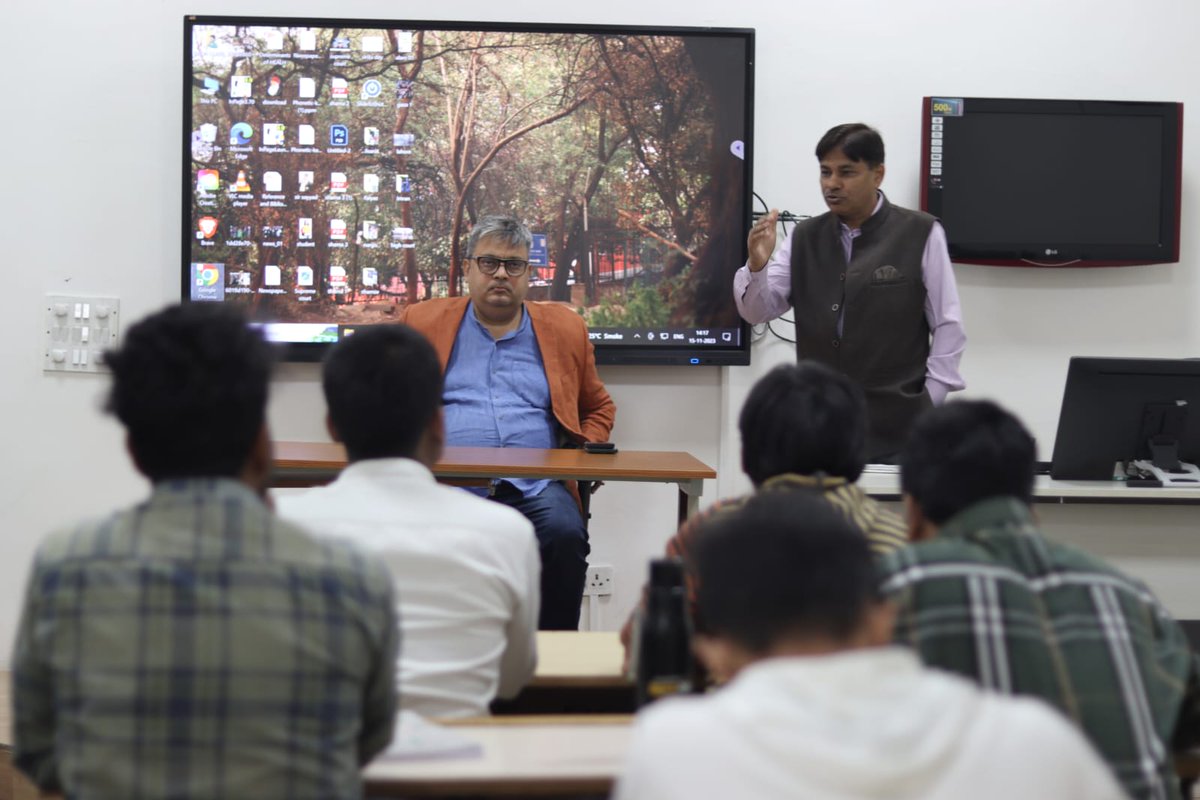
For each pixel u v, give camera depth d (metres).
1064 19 4.18
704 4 4.09
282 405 4.08
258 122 3.99
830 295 3.48
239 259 4.00
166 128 4.02
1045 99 4.12
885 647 1.07
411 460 1.64
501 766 1.29
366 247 4.03
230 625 1.14
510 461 2.97
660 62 4.05
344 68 4.00
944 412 1.46
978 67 4.16
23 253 4.00
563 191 4.06
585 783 1.26
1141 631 1.35
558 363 3.60
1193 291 4.28
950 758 0.84
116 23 3.99
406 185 4.04
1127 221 4.16
